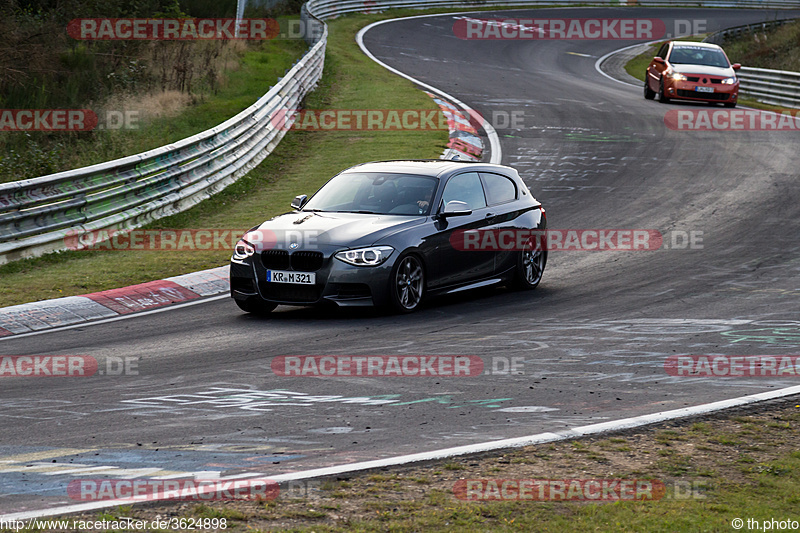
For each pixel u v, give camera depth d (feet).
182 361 96.73
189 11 394.52
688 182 220.02
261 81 334.85
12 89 265.54
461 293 136.87
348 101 322.75
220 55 348.38
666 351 99.55
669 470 62.08
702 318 115.85
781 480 60.13
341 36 479.00
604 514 53.26
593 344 103.04
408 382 87.15
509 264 135.13
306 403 80.02
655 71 348.18
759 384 86.07
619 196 208.03
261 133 253.44
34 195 155.63
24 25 287.07
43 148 231.50
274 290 119.24
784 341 103.35
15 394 84.17
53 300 126.72
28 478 60.44
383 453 66.08
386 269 117.60
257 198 210.38
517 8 649.61
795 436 70.03
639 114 315.78
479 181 135.44
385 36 497.05
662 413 75.82
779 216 185.68
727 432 71.05
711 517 52.90
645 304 125.18
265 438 69.82
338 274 116.06
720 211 191.72
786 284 135.44
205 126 264.52
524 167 238.89
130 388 85.81
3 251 146.72
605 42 559.79
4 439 69.92
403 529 50.83
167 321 118.62
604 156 251.39
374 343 103.81
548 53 502.38
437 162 137.08
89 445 68.23
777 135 280.10
